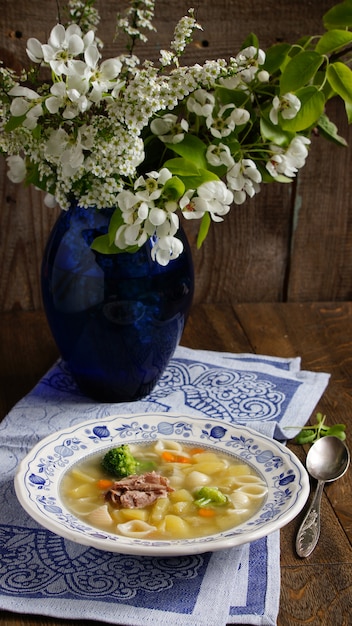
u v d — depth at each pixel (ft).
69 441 3.67
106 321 4.00
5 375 4.53
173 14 4.89
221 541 3.12
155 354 4.12
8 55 4.83
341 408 4.28
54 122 3.68
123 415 3.83
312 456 3.84
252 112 3.91
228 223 5.36
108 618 3.06
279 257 5.48
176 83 3.63
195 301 5.50
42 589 3.17
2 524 3.46
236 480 3.51
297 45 3.92
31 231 5.22
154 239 3.97
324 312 5.28
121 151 3.59
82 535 3.14
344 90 3.83
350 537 3.46
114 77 3.59
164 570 3.24
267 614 3.10
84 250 3.95
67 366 4.22
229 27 4.97
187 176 3.65
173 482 3.51
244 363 4.63
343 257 5.53
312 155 5.29
